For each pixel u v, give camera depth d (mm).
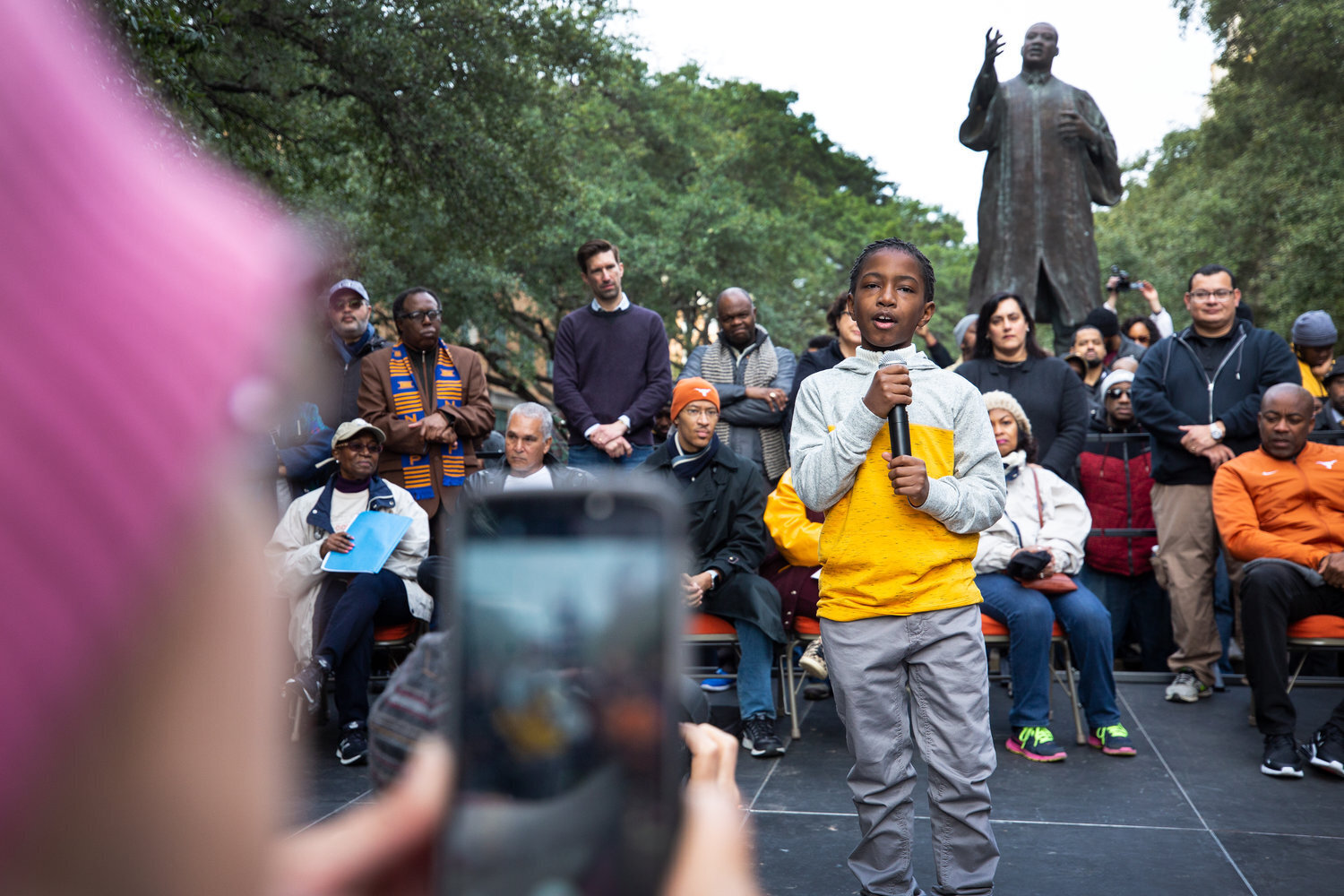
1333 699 5762
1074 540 4949
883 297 2971
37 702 191
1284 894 3244
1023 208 10016
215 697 217
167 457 207
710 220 23969
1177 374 5719
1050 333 26875
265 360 226
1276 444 5062
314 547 4801
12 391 192
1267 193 22125
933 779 2875
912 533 2848
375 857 487
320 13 12312
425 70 13242
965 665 2846
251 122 12562
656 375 6102
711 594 4859
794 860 3535
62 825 198
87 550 197
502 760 499
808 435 3031
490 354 22188
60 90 207
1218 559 6129
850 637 2895
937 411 2924
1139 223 31297
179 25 6684
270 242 239
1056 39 10094
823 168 45125
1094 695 4805
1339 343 21328
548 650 507
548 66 15203
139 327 207
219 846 218
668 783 494
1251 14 21406
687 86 28266
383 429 5480
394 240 16328
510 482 5195
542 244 16547
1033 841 3713
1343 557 4578
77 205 205
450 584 509
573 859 489
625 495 515
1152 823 3873
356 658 4605
